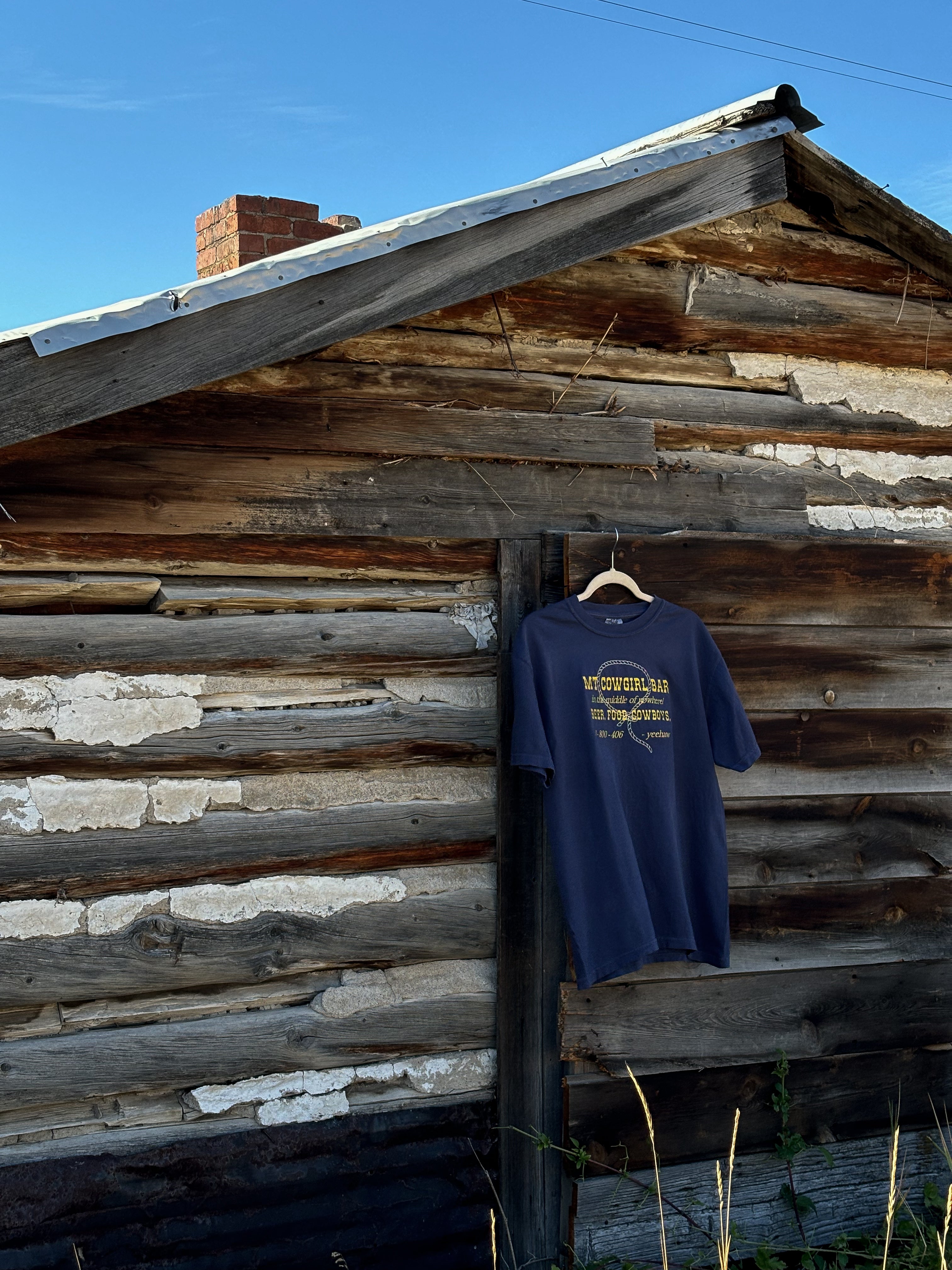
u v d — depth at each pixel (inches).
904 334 155.9
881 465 156.8
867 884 151.1
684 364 146.5
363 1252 133.2
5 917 120.3
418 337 133.6
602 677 130.6
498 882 137.4
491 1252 135.5
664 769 132.0
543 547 138.1
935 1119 154.5
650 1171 140.8
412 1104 135.9
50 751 121.3
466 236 117.8
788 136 133.9
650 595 137.7
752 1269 143.6
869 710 150.4
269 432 126.7
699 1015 143.1
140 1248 125.2
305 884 131.3
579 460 139.4
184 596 125.4
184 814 126.5
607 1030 139.3
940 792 154.6
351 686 133.7
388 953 134.3
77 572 122.9
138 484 122.6
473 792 137.9
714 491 147.1
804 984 148.1
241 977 128.6
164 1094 128.4
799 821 148.1
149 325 103.4
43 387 101.5
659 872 130.6
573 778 128.7
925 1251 138.1
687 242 143.8
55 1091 122.3
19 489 119.0
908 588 151.9
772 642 145.3
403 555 134.6
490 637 138.4
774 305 148.6
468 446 134.6
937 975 154.9
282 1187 130.5
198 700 127.0
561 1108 139.3
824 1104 149.0
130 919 124.7
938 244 145.6
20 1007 122.6
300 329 110.6
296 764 130.6
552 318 138.8
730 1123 144.6
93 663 122.9
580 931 125.0
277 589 130.0
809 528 152.2
